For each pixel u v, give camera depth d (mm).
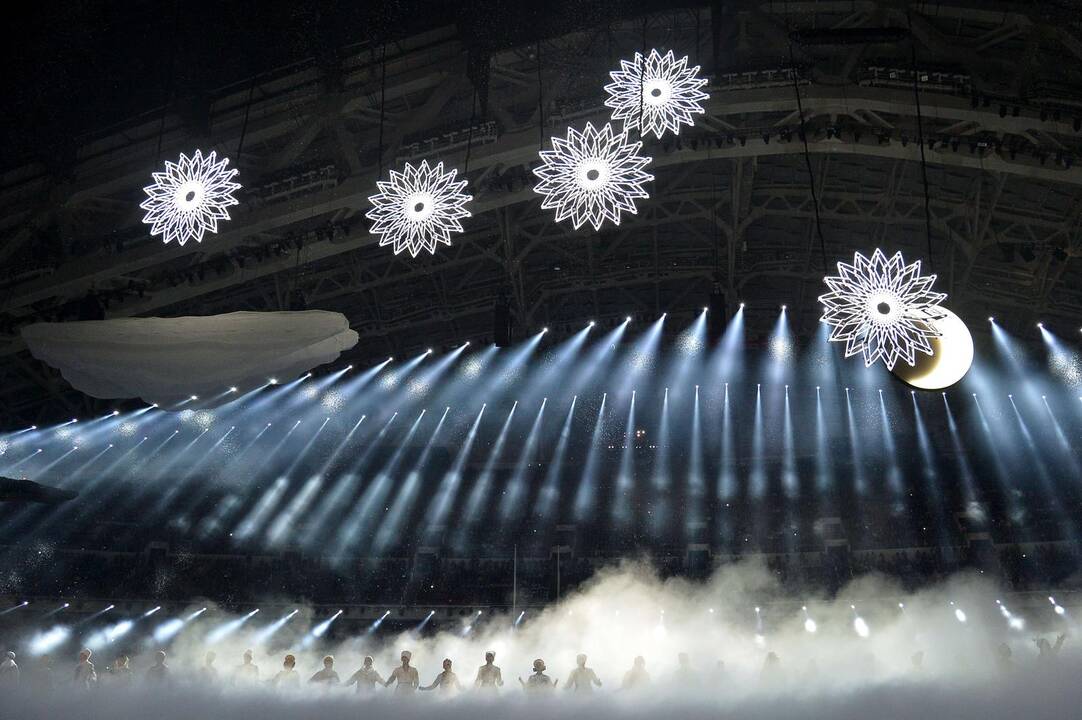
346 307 36094
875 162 28672
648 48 24406
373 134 26141
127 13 20812
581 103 23625
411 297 36094
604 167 11609
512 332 39031
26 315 25812
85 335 15414
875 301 11984
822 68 24812
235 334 15375
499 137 23859
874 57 23281
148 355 15367
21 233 24016
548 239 31891
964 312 36250
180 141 23938
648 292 38531
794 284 37625
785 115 25672
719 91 23406
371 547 40094
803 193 30656
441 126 23797
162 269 27312
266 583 38000
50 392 34062
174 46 21953
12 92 21141
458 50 24172
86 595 35250
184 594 36812
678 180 30422
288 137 25250
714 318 28984
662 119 11945
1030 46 22219
